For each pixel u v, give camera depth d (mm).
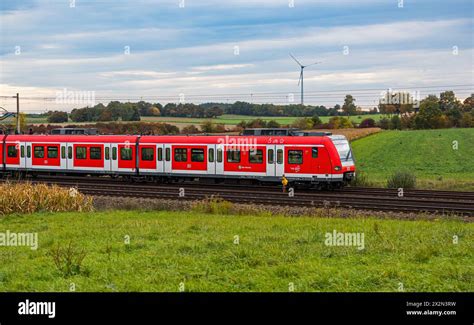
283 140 35969
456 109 121438
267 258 16000
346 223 22438
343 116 123062
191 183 41031
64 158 44906
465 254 16344
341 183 35375
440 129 112938
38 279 14562
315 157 34969
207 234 20000
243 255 16453
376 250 16922
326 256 16359
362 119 132375
